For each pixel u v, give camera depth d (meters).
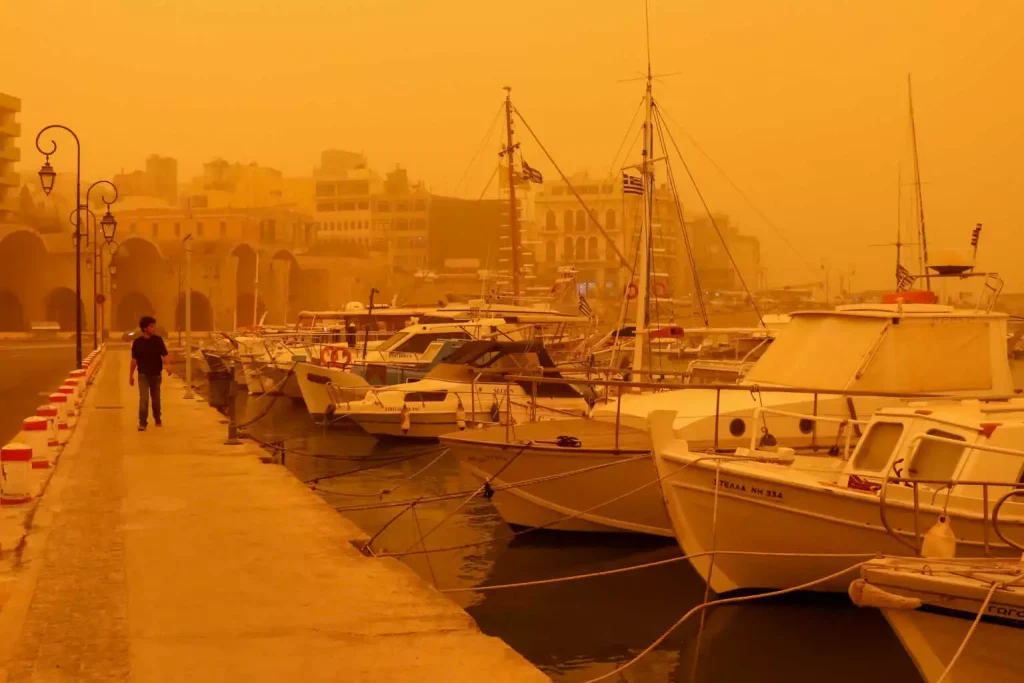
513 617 12.97
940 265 18.84
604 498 16.02
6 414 26.22
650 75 27.97
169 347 80.06
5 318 103.81
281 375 41.34
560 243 122.56
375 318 51.34
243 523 12.01
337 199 166.88
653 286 30.64
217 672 6.77
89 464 17.03
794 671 10.91
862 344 15.96
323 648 7.31
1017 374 25.78
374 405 27.78
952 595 7.62
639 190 27.70
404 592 8.89
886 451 12.19
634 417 17.42
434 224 141.38
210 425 23.83
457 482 23.06
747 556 12.52
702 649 11.59
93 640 7.45
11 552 10.34
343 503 20.33
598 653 11.60
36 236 98.31
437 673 6.79
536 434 18.02
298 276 123.62
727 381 23.25
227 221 130.75
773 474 12.19
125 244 106.50
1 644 7.32
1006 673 7.55
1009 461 11.07
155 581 9.23
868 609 12.58
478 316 37.44
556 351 35.78
